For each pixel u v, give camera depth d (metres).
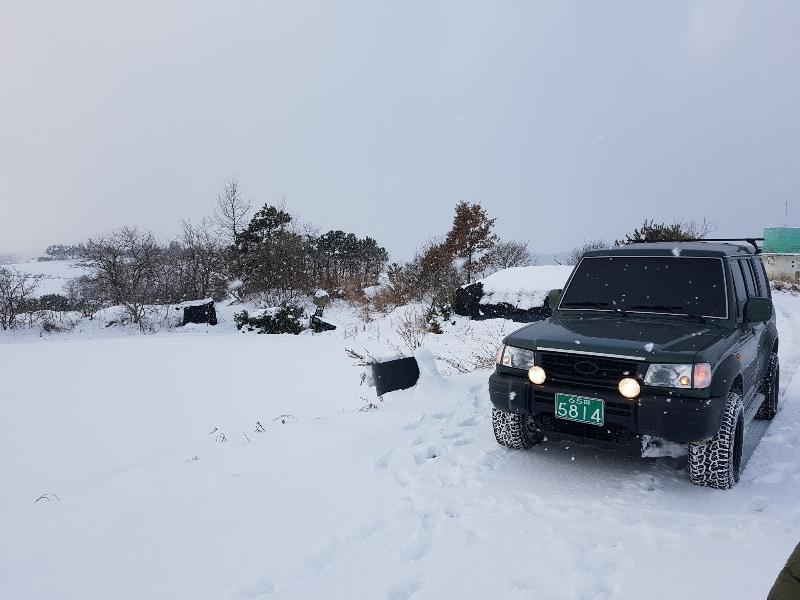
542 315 14.70
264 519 3.70
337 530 3.51
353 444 5.12
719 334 4.20
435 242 31.17
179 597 2.85
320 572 3.04
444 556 3.17
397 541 3.35
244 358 13.37
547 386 4.11
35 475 5.80
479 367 9.02
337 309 27.58
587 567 3.04
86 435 7.27
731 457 3.92
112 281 26.45
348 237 41.91
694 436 3.62
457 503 3.88
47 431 7.49
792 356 8.87
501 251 31.45
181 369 12.15
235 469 4.75
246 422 7.65
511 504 3.82
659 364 3.73
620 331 4.23
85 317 24.23
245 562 3.17
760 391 5.53
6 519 4.16
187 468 4.96
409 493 4.05
